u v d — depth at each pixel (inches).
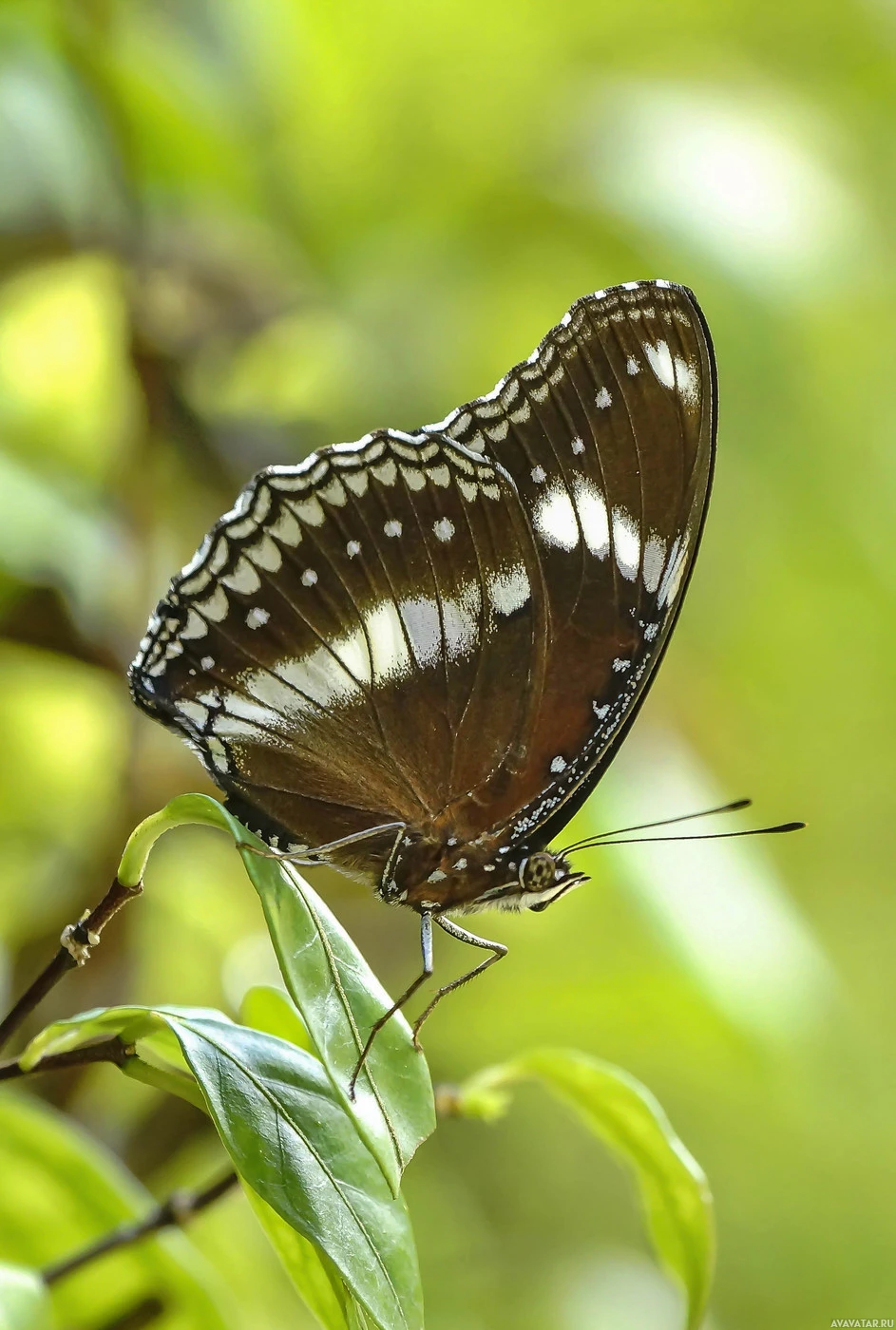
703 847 42.5
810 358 43.3
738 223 42.3
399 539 39.4
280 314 41.5
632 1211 58.8
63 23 41.0
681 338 39.4
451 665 39.5
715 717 58.6
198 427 41.4
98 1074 40.9
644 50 43.1
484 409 39.4
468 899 39.8
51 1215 39.6
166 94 41.2
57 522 40.9
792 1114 63.1
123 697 41.0
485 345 42.9
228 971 41.8
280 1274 41.8
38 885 41.2
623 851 42.0
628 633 39.6
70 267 41.2
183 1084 38.6
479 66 42.7
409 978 42.6
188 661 39.2
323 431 42.1
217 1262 41.5
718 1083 43.8
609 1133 39.6
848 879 68.4
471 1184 55.0
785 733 62.2
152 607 41.2
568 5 42.7
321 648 39.4
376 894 39.7
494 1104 39.7
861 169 43.1
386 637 39.4
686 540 39.5
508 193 42.6
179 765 41.2
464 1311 47.6
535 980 42.8
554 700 39.6
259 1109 38.4
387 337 42.6
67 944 38.5
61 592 40.8
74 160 40.9
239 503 39.2
